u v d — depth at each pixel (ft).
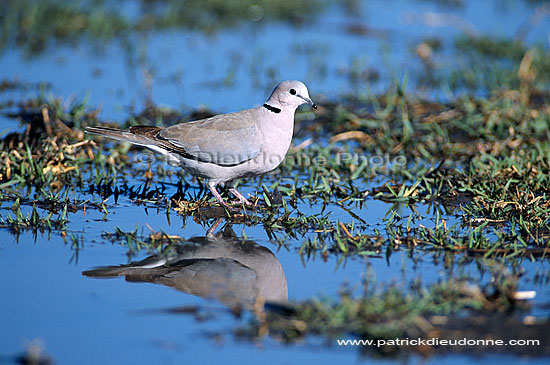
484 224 35.45
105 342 24.93
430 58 72.08
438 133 51.03
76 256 32.14
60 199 39.83
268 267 31.32
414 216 38.27
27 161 43.21
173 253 32.89
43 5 78.74
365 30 83.30
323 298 27.48
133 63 68.74
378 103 60.23
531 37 77.00
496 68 64.85
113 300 27.96
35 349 23.67
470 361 24.00
